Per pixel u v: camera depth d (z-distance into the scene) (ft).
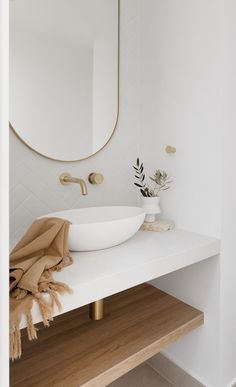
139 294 5.50
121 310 4.92
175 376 5.46
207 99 4.59
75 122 4.92
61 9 4.65
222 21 4.32
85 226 3.57
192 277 5.08
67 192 4.95
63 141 4.81
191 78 4.82
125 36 5.53
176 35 5.02
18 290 2.70
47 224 3.41
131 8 5.58
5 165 1.98
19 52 4.27
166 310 4.92
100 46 5.16
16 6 4.20
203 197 4.77
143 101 5.75
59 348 3.93
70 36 4.78
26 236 3.36
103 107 5.27
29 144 4.45
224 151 4.50
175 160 5.19
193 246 4.18
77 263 3.51
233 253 4.86
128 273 3.35
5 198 1.99
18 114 4.32
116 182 5.62
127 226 3.89
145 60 5.65
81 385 3.31
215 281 4.73
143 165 5.83
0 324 2.03
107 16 5.22
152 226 5.04
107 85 5.30
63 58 4.72
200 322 4.84
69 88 4.82
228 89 4.50
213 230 4.67
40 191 4.66
